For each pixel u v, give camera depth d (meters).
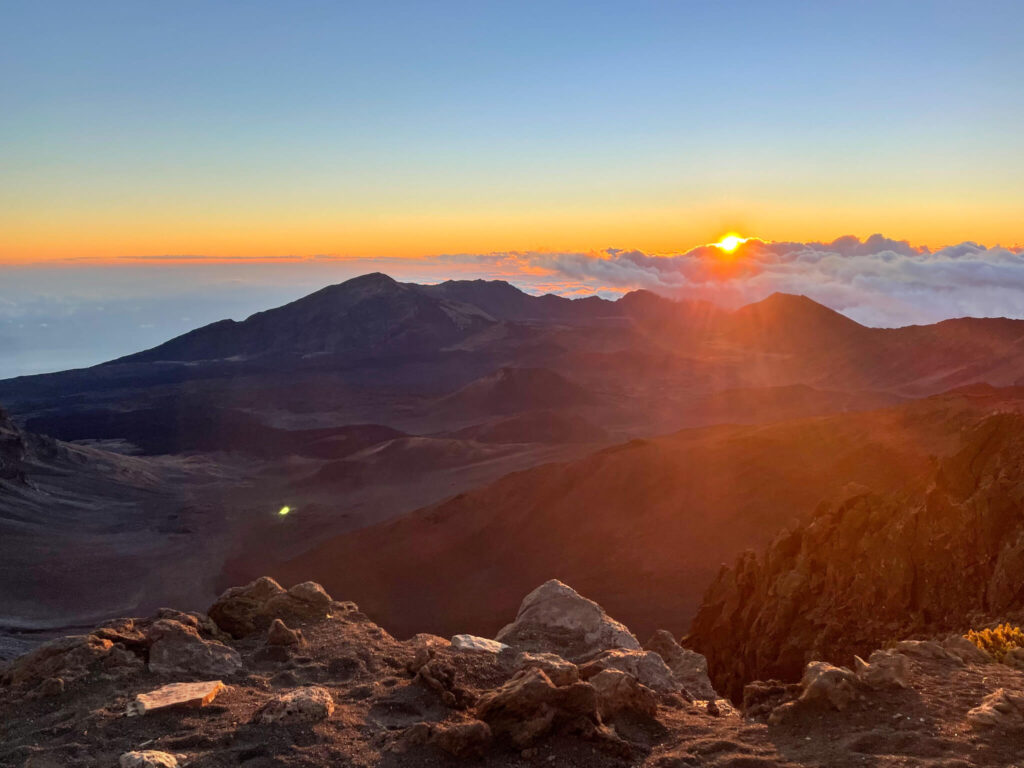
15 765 8.74
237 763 8.65
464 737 8.80
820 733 9.23
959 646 12.47
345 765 8.59
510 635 14.05
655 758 8.83
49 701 10.45
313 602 13.89
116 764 8.61
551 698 9.35
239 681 11.06
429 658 11.36
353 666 11.59
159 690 10.31
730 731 9.59
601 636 13.91
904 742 8.66
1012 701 9.25
